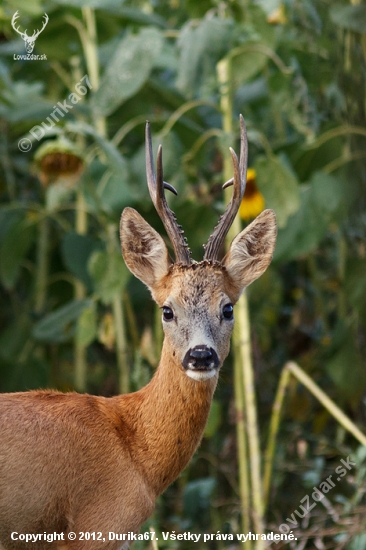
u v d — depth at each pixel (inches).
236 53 476.4
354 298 482.0
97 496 318.7
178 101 538.6
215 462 487.2
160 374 334.3
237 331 435.2
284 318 602.5
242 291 352.8
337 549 395.9
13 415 315.0
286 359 546.6
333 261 567.8
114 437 327.3
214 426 440.8
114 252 457.4
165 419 331.6
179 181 474.6
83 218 541.6
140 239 346.0
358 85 498.9
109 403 341.1
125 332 508.1
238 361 443.2
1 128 560.1
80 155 448.8
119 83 475.5
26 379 520.4
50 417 319.9
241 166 343.0
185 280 331.3
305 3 507.5
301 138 546.0
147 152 342.0
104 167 498.9
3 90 483.8
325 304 568.7
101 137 451.2
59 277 557.6
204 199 522.0
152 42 475.5
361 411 499.2
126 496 322.7
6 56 586.2
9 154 575.2
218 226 342.0
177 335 325.7
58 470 313.1
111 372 553.6
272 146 523.8
